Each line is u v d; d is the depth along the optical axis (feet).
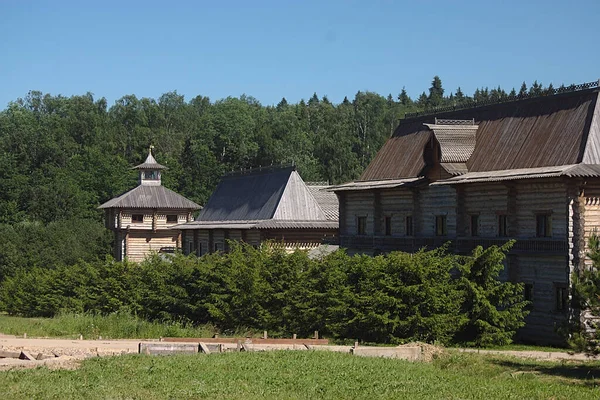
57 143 585.63
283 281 202.28
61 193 482.69
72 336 190.70
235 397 104.63
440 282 182.70
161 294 228.63
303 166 518.37
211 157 533.55
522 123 209.87
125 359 134.72
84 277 271.69
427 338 177.99
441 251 201.26
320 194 323.98
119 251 385.09
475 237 207.72
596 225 182.80
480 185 206.80
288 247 297.12
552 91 206.18
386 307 180.55
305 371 123.95
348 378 119.44
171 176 524.11
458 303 180.34
